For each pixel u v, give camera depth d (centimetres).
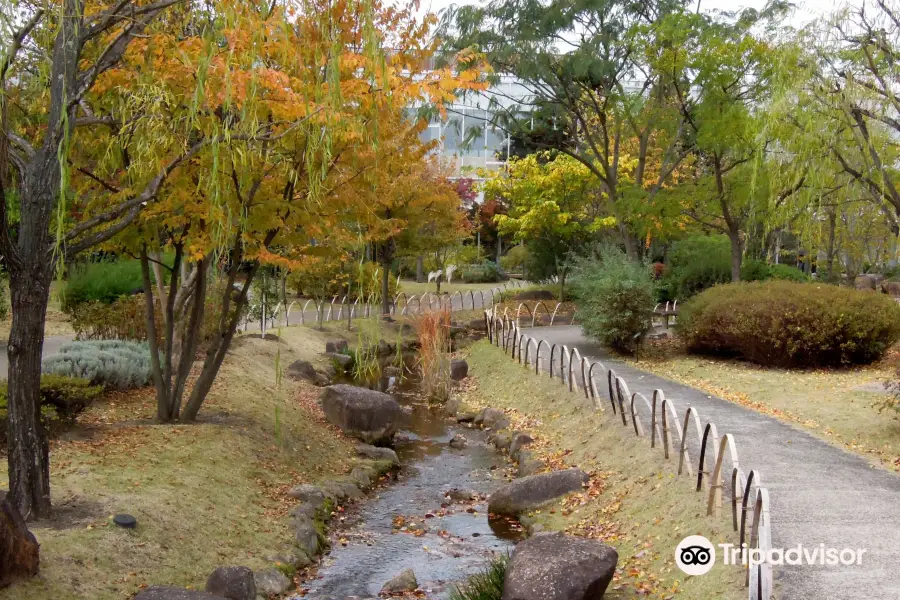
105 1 769
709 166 2408
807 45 1173
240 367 1441
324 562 762
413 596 675
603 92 2450
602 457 984
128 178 769
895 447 903
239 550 715
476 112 3216
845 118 1130
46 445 646
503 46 2141
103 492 718
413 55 809
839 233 2430
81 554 593
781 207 1277
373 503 963
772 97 1212
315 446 1112
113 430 937
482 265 4541
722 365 1573
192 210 767
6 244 566
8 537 525
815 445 920
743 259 2464
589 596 561
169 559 646
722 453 686
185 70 647
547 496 898
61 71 586
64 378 921
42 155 586
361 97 686
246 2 630
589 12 2156
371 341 835
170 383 1019
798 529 638
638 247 2944
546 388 1424
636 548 704
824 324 1457
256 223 816
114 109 732
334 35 682
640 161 2395
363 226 948
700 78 1809
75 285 1730
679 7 2017
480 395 1602
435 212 2200
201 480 819
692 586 592
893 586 534
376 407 1247
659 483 816
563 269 2928
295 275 2389
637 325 1733
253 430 1038
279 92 646
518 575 568
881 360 1497
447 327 1777
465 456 1197
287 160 736
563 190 2772
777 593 526
